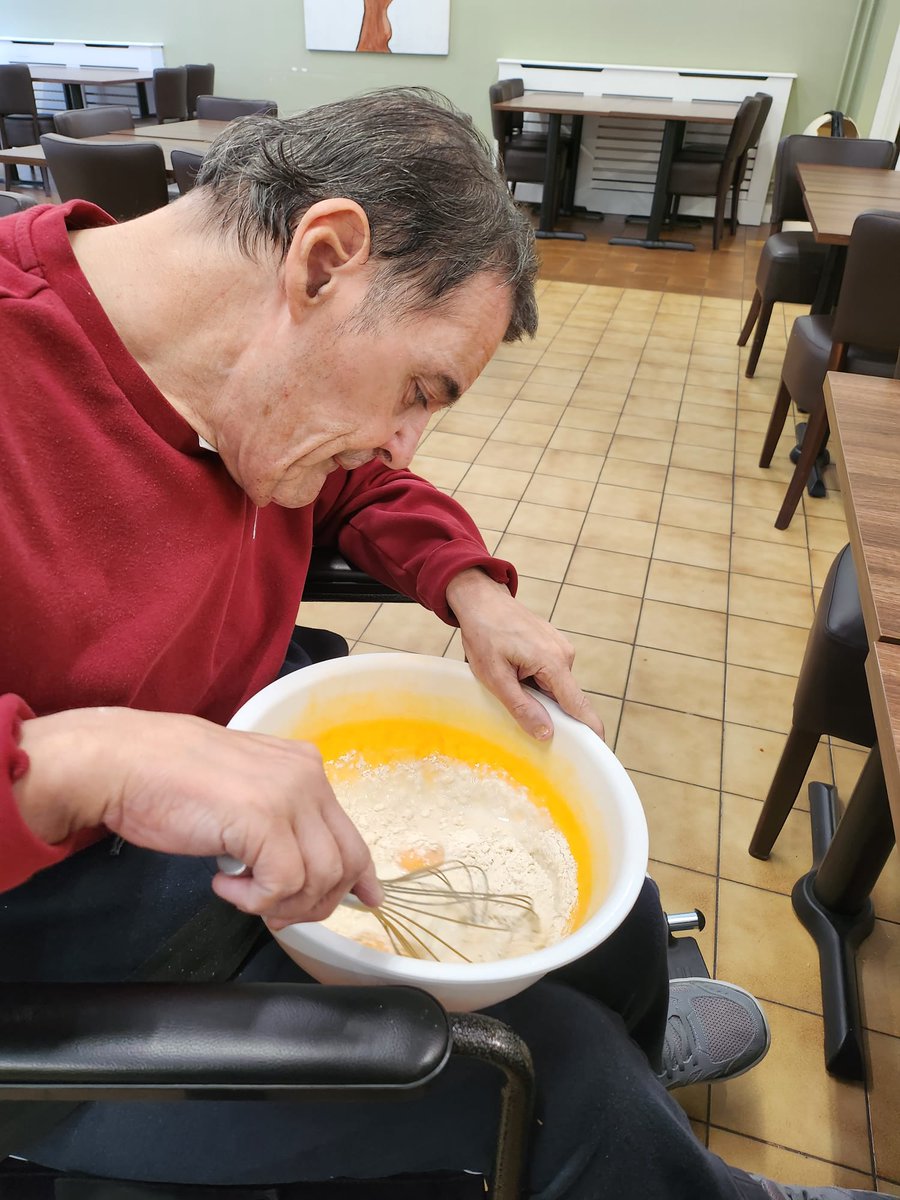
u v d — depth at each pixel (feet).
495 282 1.96
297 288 1.85
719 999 3.75
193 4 21.07
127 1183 2.08
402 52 20.13
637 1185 2.09
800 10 17.61
